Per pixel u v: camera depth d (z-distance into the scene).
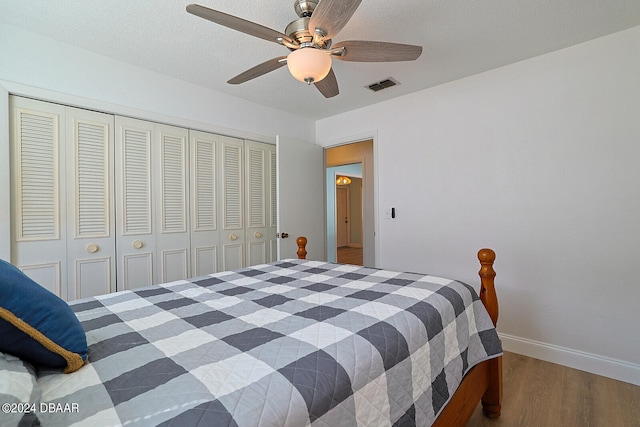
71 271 2.16
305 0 1.57
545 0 1.68
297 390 0.69
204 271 2.89
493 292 1.60
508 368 2.14
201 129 2.83
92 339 0.92
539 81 2.28
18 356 0.69
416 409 0.98
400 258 3.10
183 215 2.75
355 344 0.90
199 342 0.90
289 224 3.34
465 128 2.65
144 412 0.58
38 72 2.00
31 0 1.66
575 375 2.04
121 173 2.39
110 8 1.73
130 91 2.39
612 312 2.01
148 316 1.13
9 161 1.91
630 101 1.94
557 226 2.21
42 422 0.54
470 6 1.72
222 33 1.98
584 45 2.10
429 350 1.09
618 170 1.98
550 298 2.24
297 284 1.62
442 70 2.51
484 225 2.55
